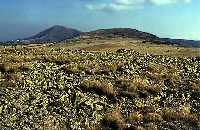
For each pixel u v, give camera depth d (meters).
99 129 20.17
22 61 32.38
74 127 19.81
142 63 35.25
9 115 19.91
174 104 24.55
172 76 31.09
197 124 21.72
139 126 20.41
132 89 26.38
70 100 23.30
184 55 54.38
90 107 22.69
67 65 31.12
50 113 21.09
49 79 26.58
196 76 32.47
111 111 22.48
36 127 18.94
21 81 25.33
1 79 25.47
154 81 29.59
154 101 24.94
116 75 29.78
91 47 98.88
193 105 24.83
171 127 21.11
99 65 31.94
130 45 99.19
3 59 32.28
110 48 86.00
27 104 21.66
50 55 35.59
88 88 25.84
